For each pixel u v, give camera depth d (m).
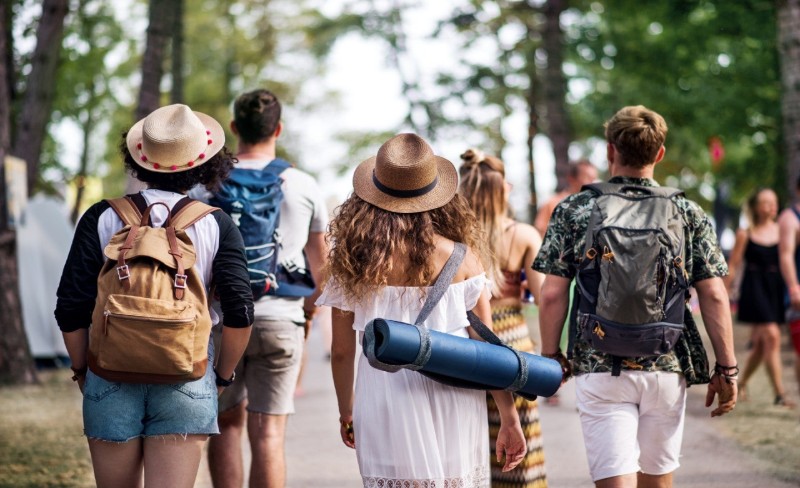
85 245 3.86
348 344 3.93
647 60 24.66
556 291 4.36
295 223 5.26
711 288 4.29
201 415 3.80
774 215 9.79
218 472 5.28
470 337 3.96
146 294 3.68
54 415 9.33
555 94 24.05
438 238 3.85
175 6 19.38
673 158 27.95
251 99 5.37
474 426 3.88
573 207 4.36
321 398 10.90
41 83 13.16
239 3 39.50
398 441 3.78
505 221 5.23
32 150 13.22
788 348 15.19
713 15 22.64
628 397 4.25
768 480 6.66
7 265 11.51
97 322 3.68
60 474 6.82
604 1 23.67
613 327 4.14
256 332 5.18
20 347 11.58
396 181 3.82
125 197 3.95
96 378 3.76
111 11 20.47
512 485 5.04
